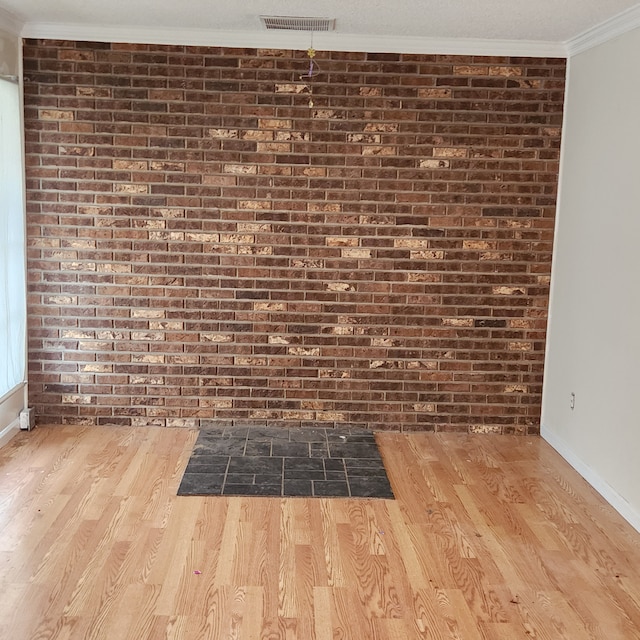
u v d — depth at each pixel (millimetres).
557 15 3281
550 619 2406
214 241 4062
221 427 4219
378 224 4074
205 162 3996
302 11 3352
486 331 4180
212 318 4137
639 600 2537
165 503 3211
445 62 3951
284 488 3400
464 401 4250
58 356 4141
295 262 4094
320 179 4027
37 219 4012
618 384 3268
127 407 4203
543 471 3723
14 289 3938
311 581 2604
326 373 4203
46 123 3934
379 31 3729
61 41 3869
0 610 2365
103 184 3994
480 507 3271
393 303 4145
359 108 3975
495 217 4078
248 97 3949
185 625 2318
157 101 3938
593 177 3578
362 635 2295
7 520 3002
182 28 3781
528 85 3973
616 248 3303
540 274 4133
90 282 4078
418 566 2732
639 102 3096
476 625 2363
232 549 2818
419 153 4020
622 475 3221
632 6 3074
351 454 3859
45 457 3711
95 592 2488
